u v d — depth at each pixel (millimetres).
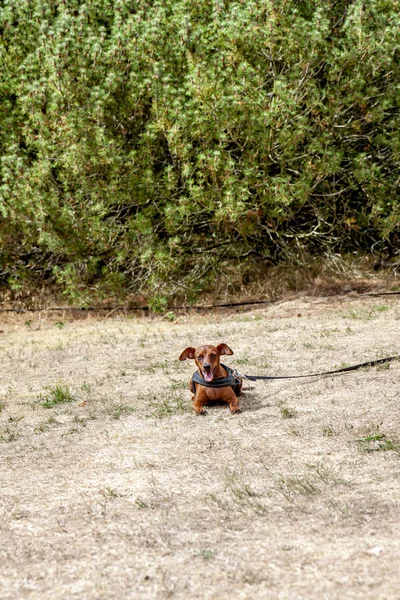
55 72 11711
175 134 11453
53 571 3805
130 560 3852
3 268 13742
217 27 12305
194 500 4602
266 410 6500
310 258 14188
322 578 3494
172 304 13172
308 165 11875
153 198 12352
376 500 4375
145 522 4316
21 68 12539
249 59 12031
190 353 6598
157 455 5531
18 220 12297
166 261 12336
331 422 5988
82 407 7203
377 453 5195
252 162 11836
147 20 12352
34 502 4777
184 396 7262
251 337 9953
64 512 4570
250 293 13352
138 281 13602
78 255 12539
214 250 13594
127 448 5773
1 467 5559
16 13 13211
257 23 11734
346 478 4770
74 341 10844
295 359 8414
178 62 12359
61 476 5246
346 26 11828
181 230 13156
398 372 7324
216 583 3537
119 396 7512
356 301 12266
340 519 4152
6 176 11906
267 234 13875
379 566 3561
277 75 12273
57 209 12102
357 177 12273
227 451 5488
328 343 9109
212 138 12102
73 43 11805
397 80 12594
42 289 14062
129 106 12086
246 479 4895
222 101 11438
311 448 5410
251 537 4012
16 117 13070
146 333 11023
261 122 11461
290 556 3746
